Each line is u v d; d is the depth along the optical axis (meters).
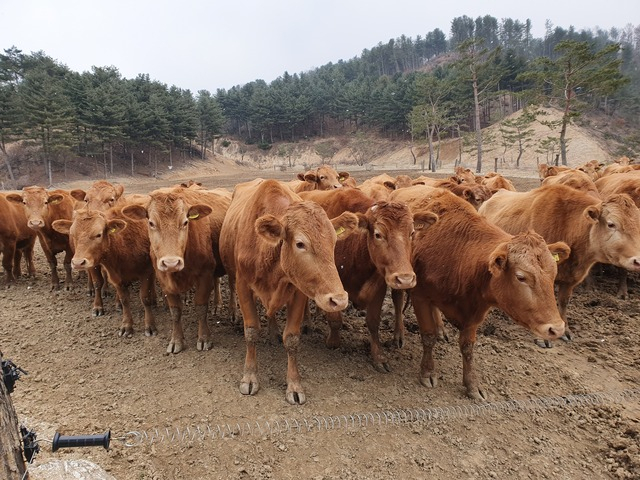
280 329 7.00
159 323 7.26
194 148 83.56
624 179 10.00
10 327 7.09
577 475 4.27
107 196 8.72
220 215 7.25
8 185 50.66
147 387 5.39
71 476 3.50
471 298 4.98
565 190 7.41
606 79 37.72
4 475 2.51
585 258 6.94
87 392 5.30
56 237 8.93
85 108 58.72
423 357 5.57
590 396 5.36
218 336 6.77
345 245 5.87
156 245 5.52
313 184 11.62
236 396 5.17
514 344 6.68
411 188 7.06
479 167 49.16
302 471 4.16
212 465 4.18
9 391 2.67
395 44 192.25
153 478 4.00
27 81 54.62
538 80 41.22
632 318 7.57
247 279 5.14
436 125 68.62
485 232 5.09
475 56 51.03
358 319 7.56
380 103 94.19
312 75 164.62
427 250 5.40
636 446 4.51
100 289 7.59
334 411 4.95
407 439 4.61
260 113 107.75
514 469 4.30
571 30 165.38
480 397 5.28
